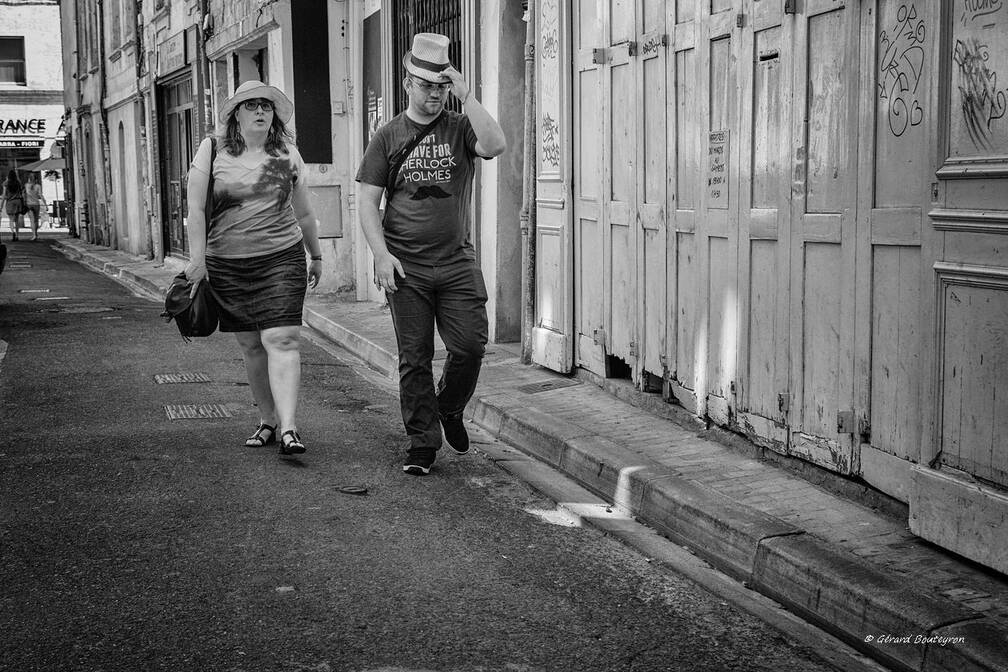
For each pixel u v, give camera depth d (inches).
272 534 197.2
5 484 229.8
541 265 338.0
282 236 248.7
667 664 147.3
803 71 206.1
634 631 158.1
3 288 695.1
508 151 379.6
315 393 334.3
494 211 386.0
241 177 243.9
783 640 156.8
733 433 240.5
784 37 211.9
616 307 294.2
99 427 284.0
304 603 165.0
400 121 230.2
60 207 1702.8
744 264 229.9
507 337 389.4
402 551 189.5
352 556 186.2
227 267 247.9
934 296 169.8
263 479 233.3
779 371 219.5
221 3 706.8
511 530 203.3
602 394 298.4
